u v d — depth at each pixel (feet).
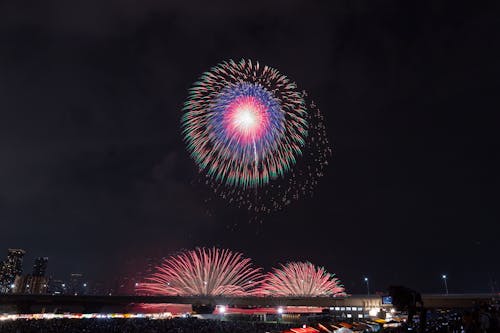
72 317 409.49
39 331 292.40
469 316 54.49
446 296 350.43
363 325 189.57
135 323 334.44
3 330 294.87
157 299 475.31
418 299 37.42
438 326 104.32
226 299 446.60
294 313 396.57
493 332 52.60
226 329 306.96
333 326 181.47
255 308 479.41
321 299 390.63
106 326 317.01
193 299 463.01
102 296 488.44
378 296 368.89
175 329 302.04
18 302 488.44
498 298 337.52
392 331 114.21
